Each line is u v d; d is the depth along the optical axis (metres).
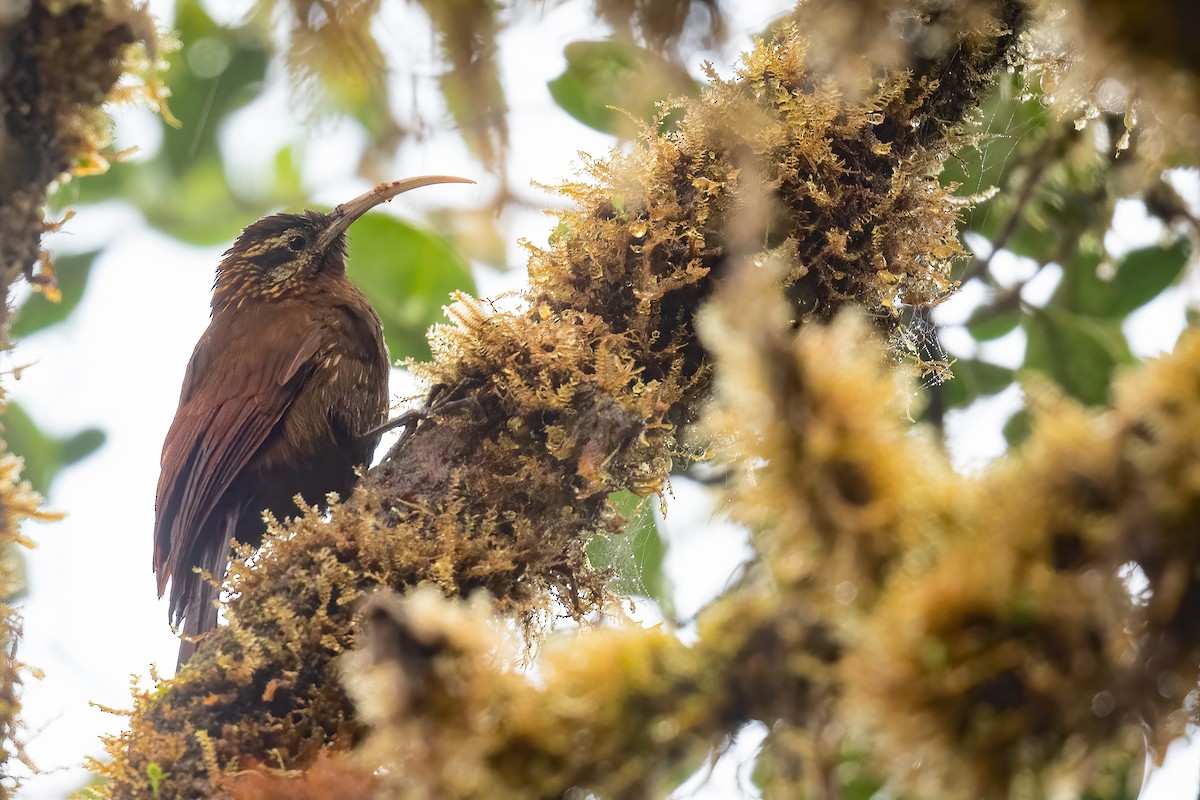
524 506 5.89
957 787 2.59
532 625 5.97
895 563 2.71
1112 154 8.95
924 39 5.96
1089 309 9.74
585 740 3.05
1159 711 2.59
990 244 9.58
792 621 2.96
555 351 6.00
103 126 4.74
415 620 2.92
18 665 5.20
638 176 6.25
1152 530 2.50
